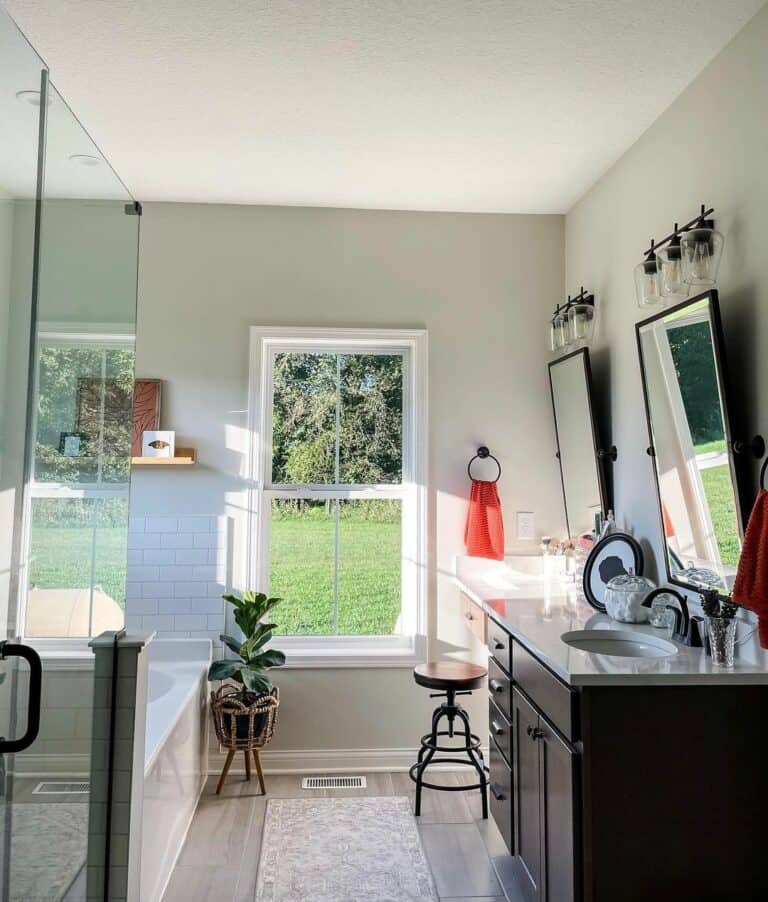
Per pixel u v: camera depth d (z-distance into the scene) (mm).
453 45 2176
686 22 2062
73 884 1869
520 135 2760
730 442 2023
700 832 1774
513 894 2355
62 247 1850
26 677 1648
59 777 1790
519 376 3568
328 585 3551
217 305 3479
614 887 1750
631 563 2717
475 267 3580
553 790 1934
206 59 2252
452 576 3477
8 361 1640
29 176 1706
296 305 3504
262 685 3027
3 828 1552
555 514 3539
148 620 3365
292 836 2742
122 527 2197
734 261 2121
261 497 3473
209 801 3037
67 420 1863
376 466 3605
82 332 1949
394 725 3402
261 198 3420
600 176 3141
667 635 2205
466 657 3441
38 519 1721
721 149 2193
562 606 2721
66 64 2277
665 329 2391
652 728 1775
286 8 2004
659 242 2586
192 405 3439
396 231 3561
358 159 2979
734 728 1791
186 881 2438
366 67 2297
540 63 2273
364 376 3629
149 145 2855
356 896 2350
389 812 2951
